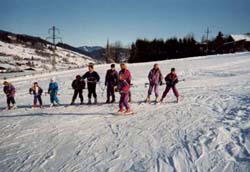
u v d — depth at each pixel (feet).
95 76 46.68
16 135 32.17
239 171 18.94
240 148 22.26
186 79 90.02
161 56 300.20
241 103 38.52
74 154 25.04
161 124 31.53
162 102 45.11
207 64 138.82
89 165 22.50
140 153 23.88
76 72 147.33
